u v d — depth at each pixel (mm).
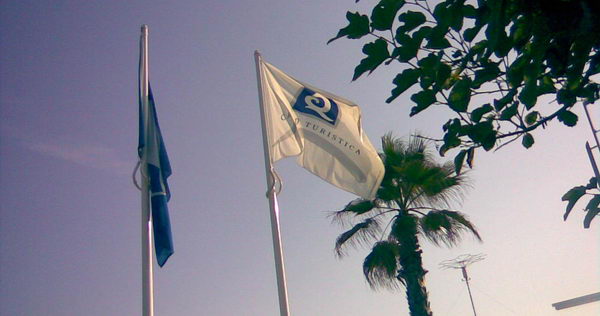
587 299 30312
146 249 9633
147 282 9492
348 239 18391
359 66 3104
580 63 3064
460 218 17594
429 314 17156
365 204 18062
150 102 10531
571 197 3926
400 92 3137
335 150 10625
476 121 3297
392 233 17734
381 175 10562
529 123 3510
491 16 2732
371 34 3068
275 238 10047
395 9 3014
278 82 11133
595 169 6969
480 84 3143
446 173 17422
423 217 17984
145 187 9906
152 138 10273
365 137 10812
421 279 17438
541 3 2842
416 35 3037
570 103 3393
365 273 17953
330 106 10812
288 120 10875
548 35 2893
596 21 2736
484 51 2918
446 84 3207
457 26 2961
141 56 10766
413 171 17312
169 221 9820
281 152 10695
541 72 3258
